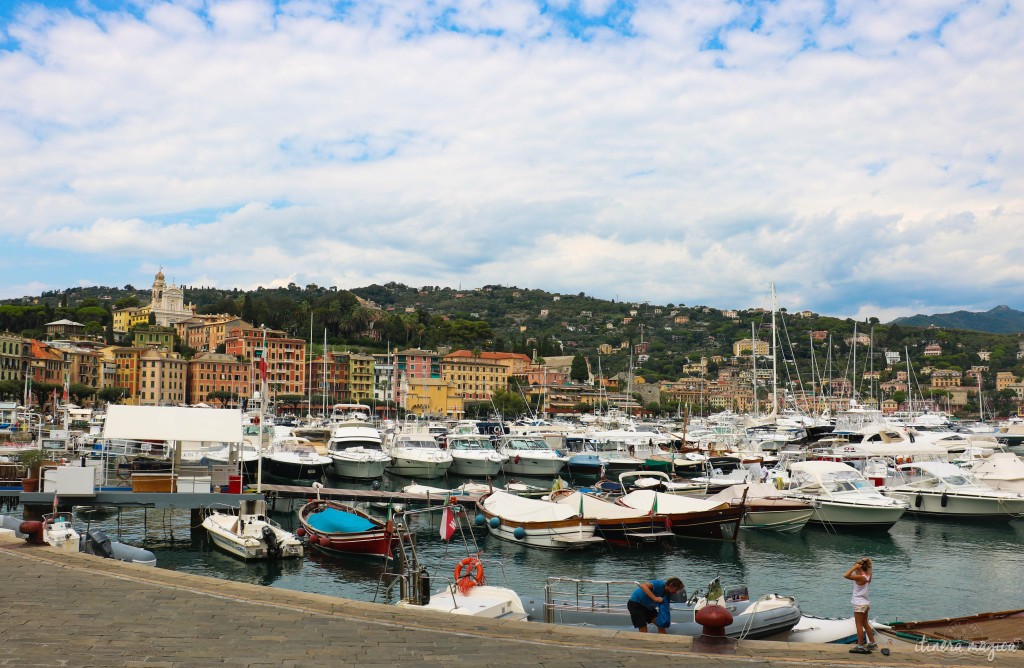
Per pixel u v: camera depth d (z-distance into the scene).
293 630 15.43
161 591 18.02
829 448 77.62
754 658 15.04
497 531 45.84
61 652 13.46
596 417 135.75
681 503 45.94
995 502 51.81
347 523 41.59
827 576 38.28
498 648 14.88
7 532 25.92
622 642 15.67
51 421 113.12
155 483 42.69
